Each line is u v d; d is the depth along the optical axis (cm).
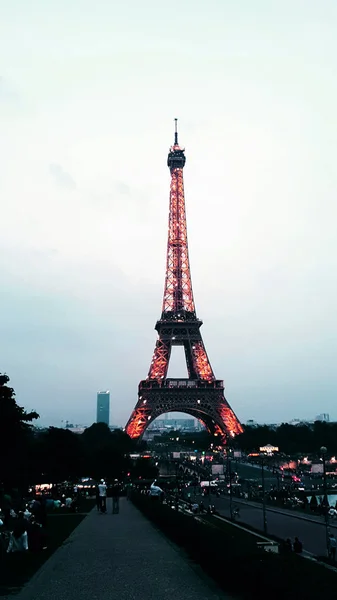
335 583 2247
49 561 3897
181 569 3609
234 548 3184
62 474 19050
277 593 2353
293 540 9706
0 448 11125
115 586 3114
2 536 4894
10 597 2862
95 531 5906
